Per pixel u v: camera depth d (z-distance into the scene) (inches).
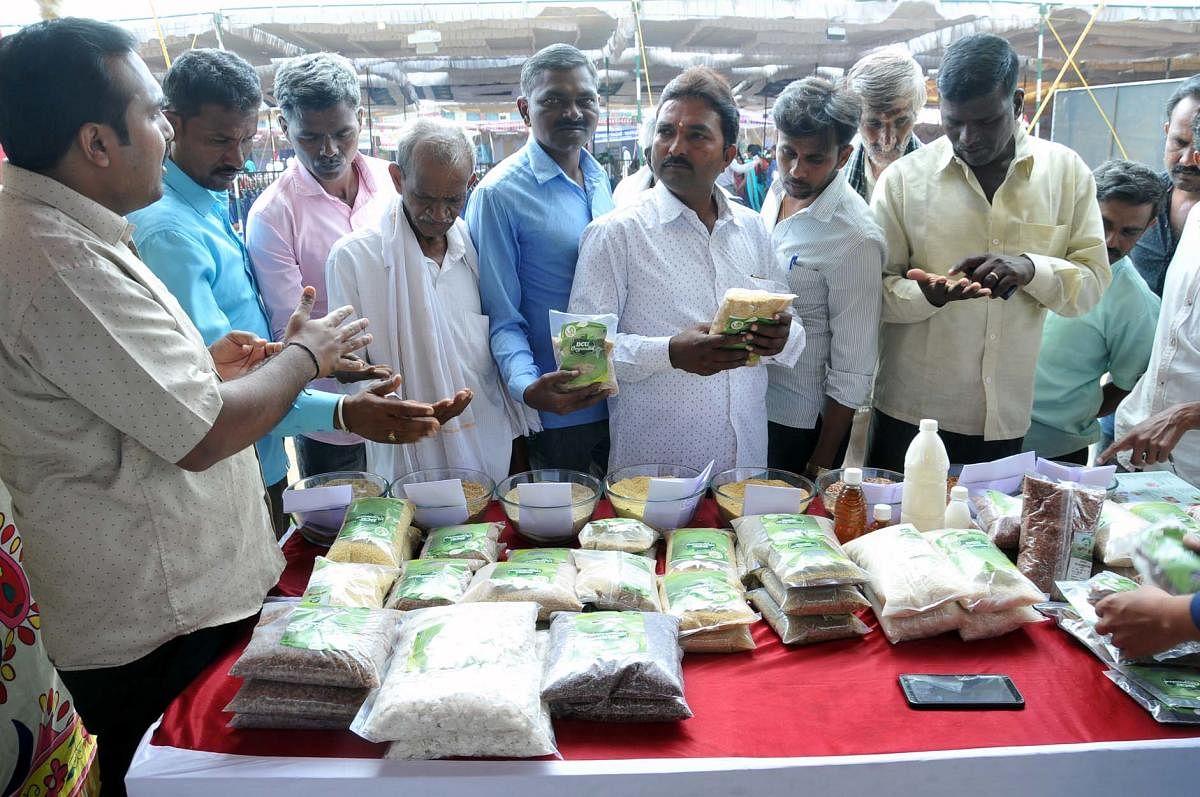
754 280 87.2
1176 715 50.7
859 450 126.0
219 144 85.4
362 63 170.6
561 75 92.3
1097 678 55.9
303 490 73.4
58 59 47.3
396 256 82.8
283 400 56.1
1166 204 116.4
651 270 85.4
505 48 171.9
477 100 188.2
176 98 83.1
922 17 167.9
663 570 71.9
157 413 49.0
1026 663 57.7
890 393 102.1
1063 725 50.9
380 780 47.5
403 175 79.7
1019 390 96.0
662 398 88.4
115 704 56.3
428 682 50.0
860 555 66.6
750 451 91.7
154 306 50.4
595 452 102.9
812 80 89.8
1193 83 111.0
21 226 47.9
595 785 47.4
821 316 97.3
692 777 47.1
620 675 51.0
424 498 76.1
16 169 49.7
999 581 60.8
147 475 52.9
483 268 91.0
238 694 51.7
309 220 105.1
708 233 86.4
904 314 94.2
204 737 51.5
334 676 51.3
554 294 96.0
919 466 72.1
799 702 53.8
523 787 47.3
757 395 92.4
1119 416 106.3
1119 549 60.0
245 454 62.7
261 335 96.5
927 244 94.6
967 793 48.5
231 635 62.2
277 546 68.8
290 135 102.6
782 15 163.6
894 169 98.0
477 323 90.3
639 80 162.6
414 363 84.4
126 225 53.0
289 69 99.8
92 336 47.4
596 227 86.7
